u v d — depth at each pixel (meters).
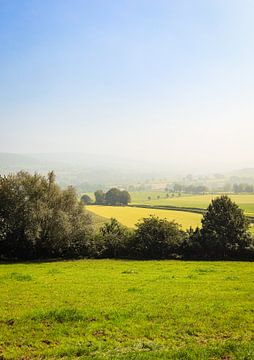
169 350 14.93
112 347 15.75
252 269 43.50
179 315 20.28
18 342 16.50
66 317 19.59
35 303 23.48
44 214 55.88
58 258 57.84
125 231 61.50
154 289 28.28
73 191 62.06
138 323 18.94
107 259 57.12
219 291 27.53
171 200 195.62
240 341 16.33
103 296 25.56
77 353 15.06
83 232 58.38
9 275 36.25
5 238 55.69
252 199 178.00
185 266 46.97
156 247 58.81
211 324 18.78
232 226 58.62
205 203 168.62
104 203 187.50
